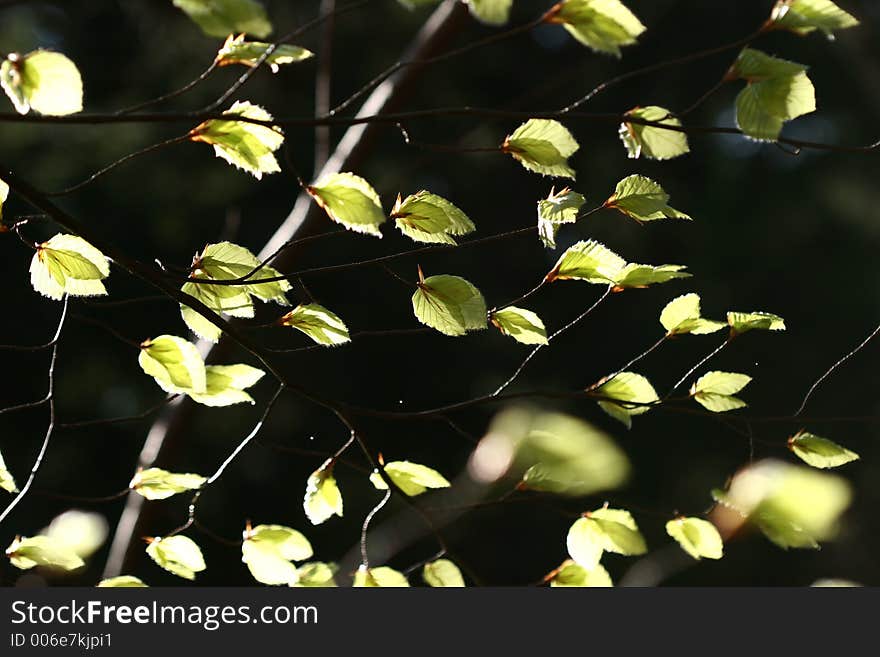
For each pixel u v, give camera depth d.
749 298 19.27
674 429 16.84
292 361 14.36
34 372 14.12
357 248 15.41
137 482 2.77
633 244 17.58
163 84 14.23
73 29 14.23
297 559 2.81
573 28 2.02
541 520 15.07
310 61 13.55
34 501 14.18
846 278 19.39
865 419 2.66
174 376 2.61
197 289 2.53
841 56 16.45
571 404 15.76
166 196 14.44
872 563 13.08
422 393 16.72
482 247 16.80
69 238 2.45
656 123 2.14
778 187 19.41
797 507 1.58
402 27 14.58
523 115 2.14
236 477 14.13
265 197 15.42
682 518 2.63
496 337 16.91
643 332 18.08
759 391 18.16
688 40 17.44
